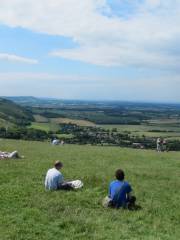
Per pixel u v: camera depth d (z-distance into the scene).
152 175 33.69
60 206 21.16
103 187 26.83
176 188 28.33
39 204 21.28
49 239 16.33
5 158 39.91
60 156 45.31
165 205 23.00
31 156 43.78
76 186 25.83
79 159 42.97
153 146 136.12
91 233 17.38
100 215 20.14
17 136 140.38
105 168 36.41
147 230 18.27
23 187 25.45
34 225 17.84
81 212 20.36
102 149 61.94
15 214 19.27
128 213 20.73
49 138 152.25
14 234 16.55
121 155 49.75
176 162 44.28
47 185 25.28
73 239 16.52
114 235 17.22
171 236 17.59
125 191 21.91
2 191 23.88
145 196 25.17
